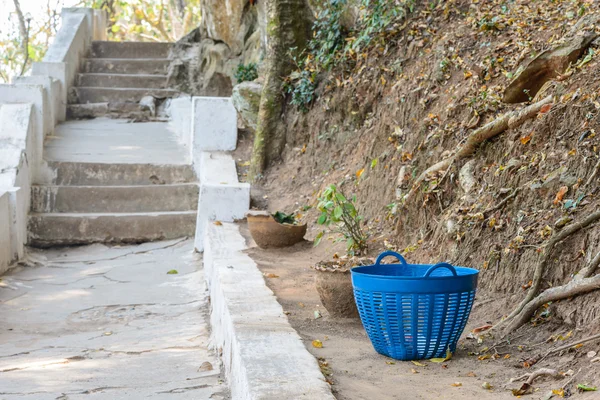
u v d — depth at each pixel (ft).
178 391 14.87
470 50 25.13
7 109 34.86
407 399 11.47
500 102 21.50
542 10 24.90
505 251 16.74
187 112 43.04
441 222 19.95
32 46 82.64
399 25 30.27
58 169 36.35
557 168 17.04
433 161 22.99
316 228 28.48
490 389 11.89
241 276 20.39
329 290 16.92
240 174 36.35
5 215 28.84
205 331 20.25
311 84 34.45
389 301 13.60
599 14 20.51
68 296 25.02
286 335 14.05
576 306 13.60
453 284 13.43
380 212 25.00
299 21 36.06
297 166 34.45
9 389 15.21
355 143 30.99
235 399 13.10
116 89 52.80
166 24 100.32
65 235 33.12
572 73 18.67
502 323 14.84
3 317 22.25
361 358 13.94
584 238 14.80
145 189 35.42
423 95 25.77
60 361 17.52
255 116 38.55
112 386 15.37
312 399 10.32
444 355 13.85
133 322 21.66
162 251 32.27
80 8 58.03
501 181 18.53
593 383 11.21
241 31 52.13
